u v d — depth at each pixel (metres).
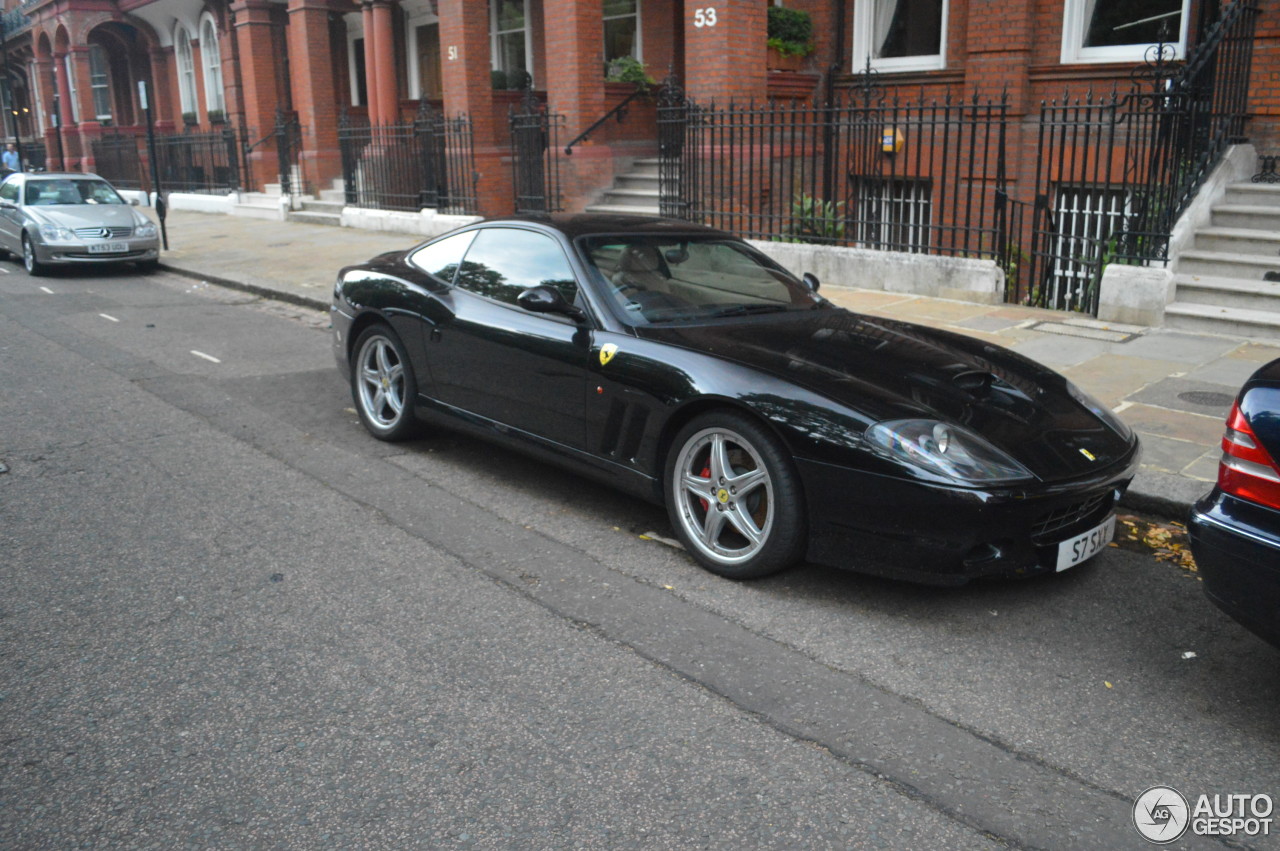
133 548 4.52
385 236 16.75
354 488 5.34
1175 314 8.38
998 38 11.44
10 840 2.59
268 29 22.42
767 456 3.94
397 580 4.20
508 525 4.83
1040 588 4.16
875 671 3.48
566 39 14.48
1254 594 2.94
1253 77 9.70
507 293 5.20
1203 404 6.30
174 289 13.04
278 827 2.64
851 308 9.41
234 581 4.18
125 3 27.64
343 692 3.32
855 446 3.71
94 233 13.97
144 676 3.42
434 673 3.45
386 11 18.19
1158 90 8.58
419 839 2.60
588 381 4.61
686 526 4.30
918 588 4.14
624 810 2.72
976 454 3.67
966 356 4.62
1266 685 3.42
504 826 2.65
